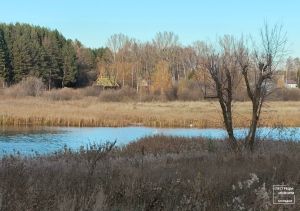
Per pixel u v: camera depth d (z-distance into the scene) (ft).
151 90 314.76
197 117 183.21
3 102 226.99
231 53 67.41
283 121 147.84
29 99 258.37
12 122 163.53
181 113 201.16
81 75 474.90
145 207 24.36
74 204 22.11
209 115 191.11
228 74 62.95
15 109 190.60
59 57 441.68
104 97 275.80
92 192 25.66
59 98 277.03
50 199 22.93
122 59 443.32
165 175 36.04
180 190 27.78
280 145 66.23
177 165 47.09
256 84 62.34
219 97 63.16
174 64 428.15
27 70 410.72
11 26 477.77
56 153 64.49
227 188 29.84
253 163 45.78
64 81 441.68
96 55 540.11
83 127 163.22
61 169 39.91
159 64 350.64
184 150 72.74
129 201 24.94
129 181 28.94
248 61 64.44
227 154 55.98
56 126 163.73
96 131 148.77
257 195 26.21
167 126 168.55
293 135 91.66
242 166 43.45
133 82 413.18
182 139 90.74
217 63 65.00
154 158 56.70
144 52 428.97
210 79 67.36
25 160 50.24
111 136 133.69
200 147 76.07
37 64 418.51
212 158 53.16
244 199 26.35
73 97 285.43
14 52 406.41
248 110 192.95
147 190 26.55
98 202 22.89
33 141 119.03
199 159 53.62
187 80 309.01
